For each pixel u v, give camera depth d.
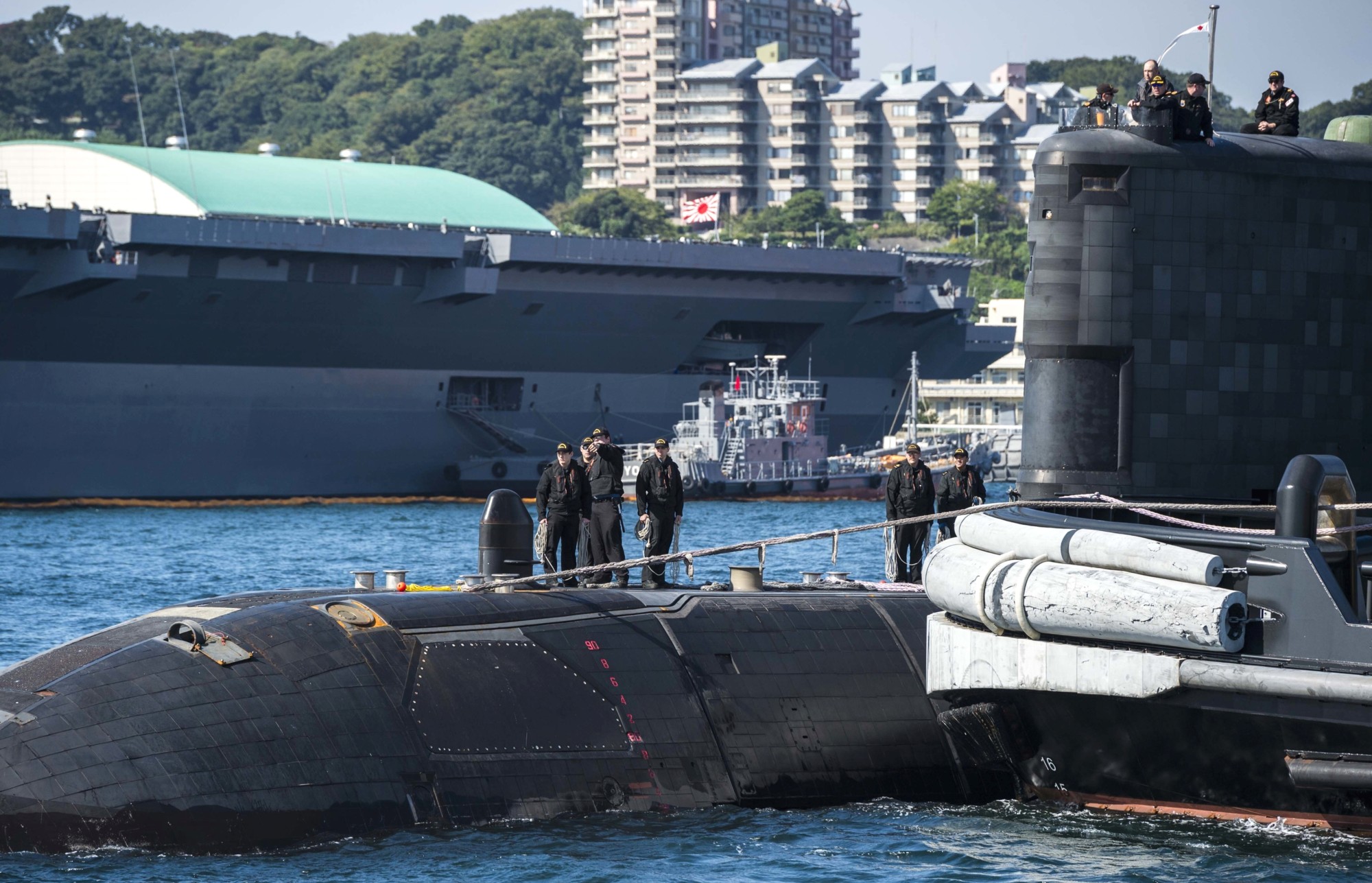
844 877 54.34
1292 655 52.72
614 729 59.88
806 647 64.88
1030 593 56.28
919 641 67.00
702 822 59.38
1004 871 54.97
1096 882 53.84
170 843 52.78
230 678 56.19
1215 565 53.28
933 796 64.19
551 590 65.12
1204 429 62.06
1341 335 63.81
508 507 68.50
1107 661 55.31
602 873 53.41
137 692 55.50
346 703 56.44
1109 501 58.53
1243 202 61.97
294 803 54.12
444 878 52.38
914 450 86.50
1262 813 58.12
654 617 63.72
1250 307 62.31
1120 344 61.00
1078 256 61.09
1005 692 60.38
